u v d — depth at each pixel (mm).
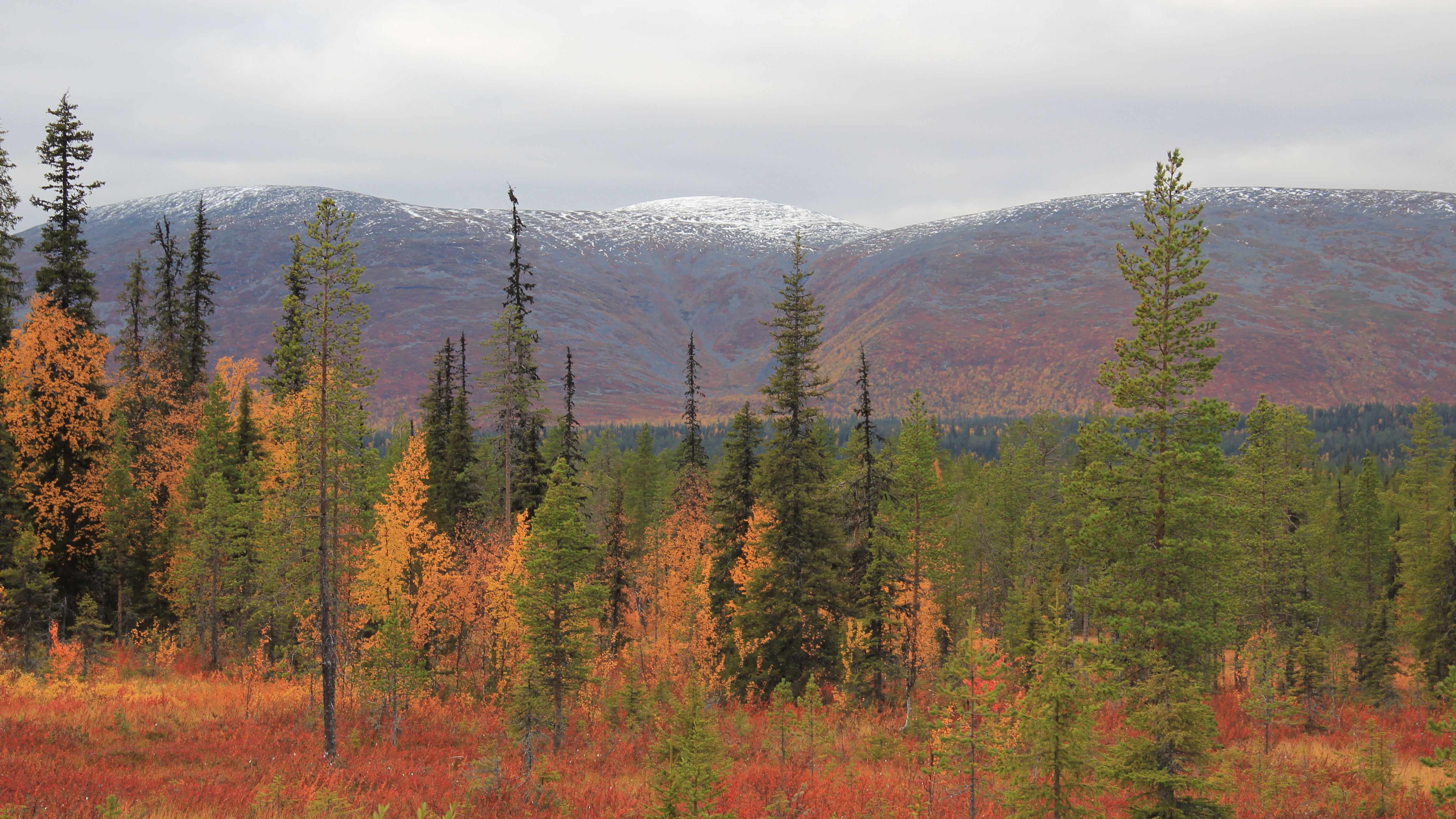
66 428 36312
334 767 21203
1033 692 15859
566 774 21891
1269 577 34781
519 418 38844
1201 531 17734
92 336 37188
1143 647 17859
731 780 20578
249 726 24656
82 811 15555
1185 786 15844
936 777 20641
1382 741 23250
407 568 32906
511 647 30109
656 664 36125
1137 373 18594
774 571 33656
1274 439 36531
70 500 36250
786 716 24984
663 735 23391
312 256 22547
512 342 38812
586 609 24734
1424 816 19766
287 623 31016
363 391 23469
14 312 36281
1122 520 18234
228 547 36938
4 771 17609
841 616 33688
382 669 25062
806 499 33500
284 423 23094
